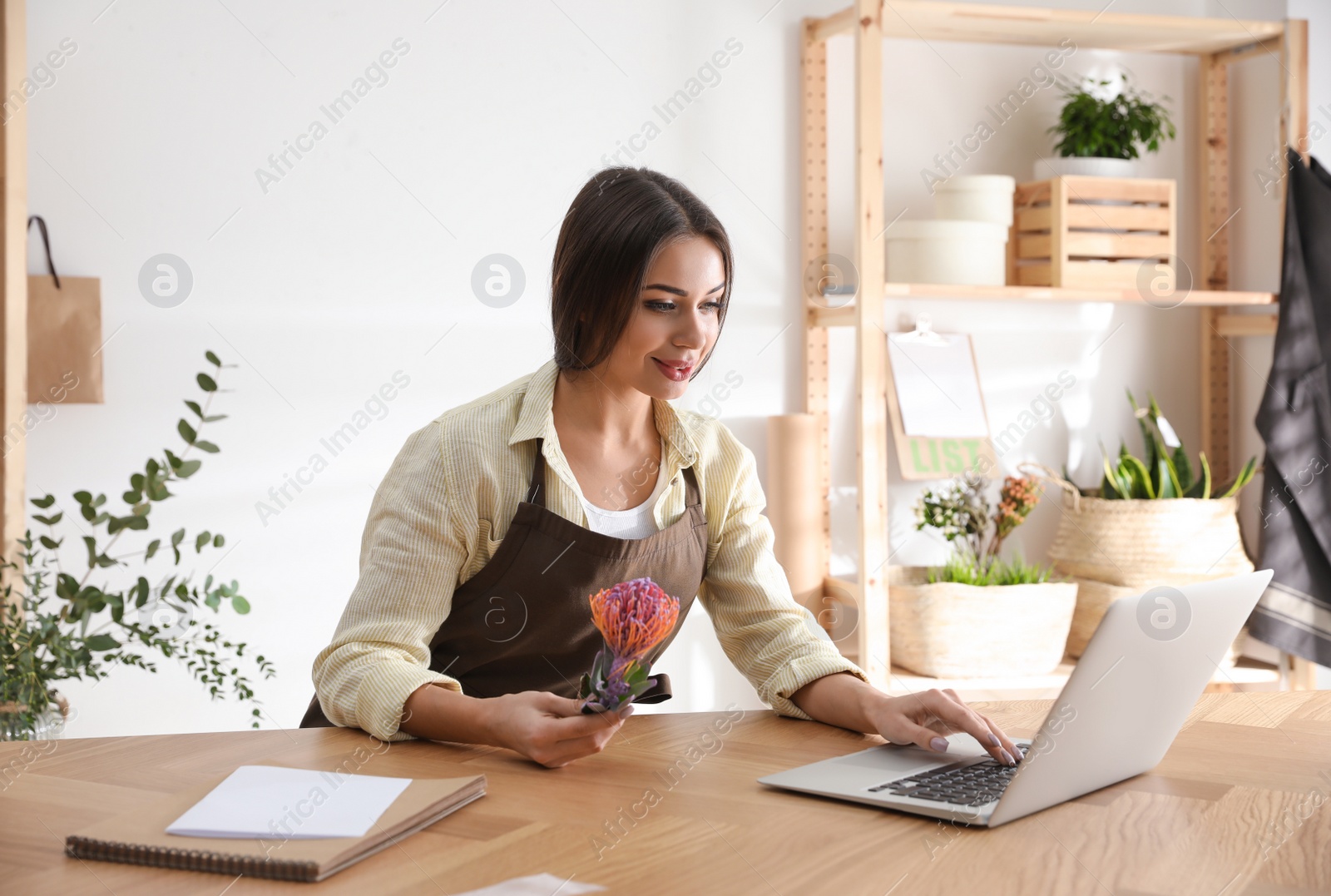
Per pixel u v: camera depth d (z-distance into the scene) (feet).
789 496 9.16
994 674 8.83
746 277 9.55
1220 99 10.46
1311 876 2.76
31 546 7.12
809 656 4.45
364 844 2.86
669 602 3.59
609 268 4.14
